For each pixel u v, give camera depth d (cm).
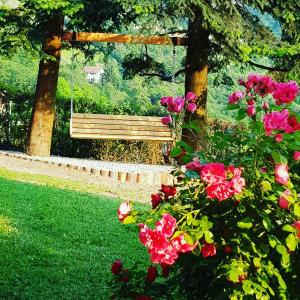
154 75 1888
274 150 387
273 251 382
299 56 1686
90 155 1944
